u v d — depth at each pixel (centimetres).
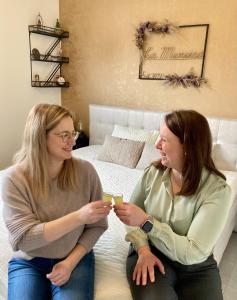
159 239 107
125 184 231
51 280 106
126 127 324
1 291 117
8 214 107
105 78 349
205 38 274
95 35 343
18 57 318
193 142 108
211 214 107
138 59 320
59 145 109
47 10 343
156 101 319
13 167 114
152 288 105
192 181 111
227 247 235
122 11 318
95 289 112
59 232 102
